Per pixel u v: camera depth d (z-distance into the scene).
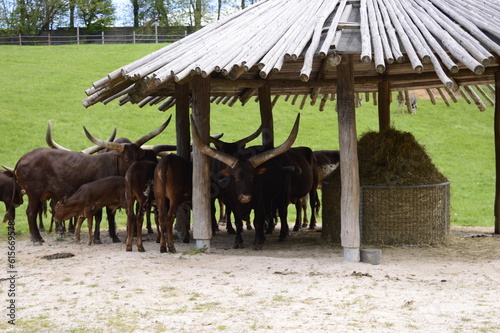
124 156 11.45
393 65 11.62
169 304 6.73
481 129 32.06
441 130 31.25
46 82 34.69
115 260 9.45
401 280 7.78
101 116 29.64
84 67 38.69
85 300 7.00
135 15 60.25
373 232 10.48
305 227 14.62
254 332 5.62
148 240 12.02
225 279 7.95
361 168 10.72
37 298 7.14
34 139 25.58
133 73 9.51
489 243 10.97
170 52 10.45
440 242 10.72
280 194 11.66
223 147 10.84
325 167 14.98
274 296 6.96
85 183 11.73
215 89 13.33
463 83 13.71
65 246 11.20
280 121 30.73
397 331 5.56
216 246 11.32
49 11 57.88
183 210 11.41
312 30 9.25
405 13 9.94
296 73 11.92
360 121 31.30
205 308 6.51
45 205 13.68
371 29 9.16
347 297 6.85
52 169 11.64
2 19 56.84
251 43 9.36
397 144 10.91
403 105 32.72
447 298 6.77
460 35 8.72
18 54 42.38
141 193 10.41
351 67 9.02
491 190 21.97
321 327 5.71
